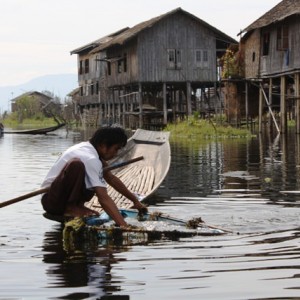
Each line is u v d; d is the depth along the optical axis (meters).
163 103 38.53
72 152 7.20
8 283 5.03
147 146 12.05
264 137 28.23
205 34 38.62
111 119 46.91
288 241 6.42
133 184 10.03
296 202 9.05
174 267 5.45
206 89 44.22
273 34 30.31
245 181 11.84
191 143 25.44
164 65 38.28
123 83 40.94
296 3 29.02
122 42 37.56
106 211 6.95
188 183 11.64
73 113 67.38
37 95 89.75
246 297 4.63
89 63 55.09
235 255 5.85
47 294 4.74
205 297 4.64
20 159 19.08
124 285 4.94
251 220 7.63
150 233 6.68
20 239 6.75
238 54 33.66
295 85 28.72
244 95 35.16
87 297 4.66
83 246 6.36
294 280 5.04
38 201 9.42
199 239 6.54
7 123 83.31
